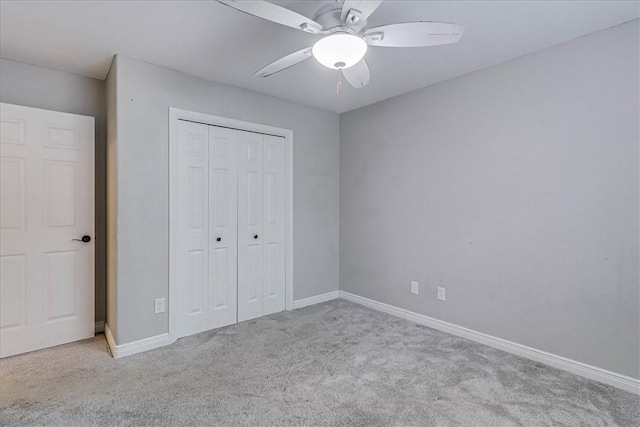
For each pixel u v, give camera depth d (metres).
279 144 3.46
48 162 2.54
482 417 1.77
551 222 2.31
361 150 3.71
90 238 2.72
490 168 2.63
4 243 2.37
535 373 2.22
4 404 1.84
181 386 2.05
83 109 2.79
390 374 2.21
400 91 3.19
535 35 2.15
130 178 2.47
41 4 1.81
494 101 2.60
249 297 3.26
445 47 2.30
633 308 1.99
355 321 3.21
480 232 2.70
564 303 2.26
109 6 1.84
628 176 2.00
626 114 2.01
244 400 1.91
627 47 2.00
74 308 2.66
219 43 2.27
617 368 2.05
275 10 1.43
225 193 3.08
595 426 1.70
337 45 1.55
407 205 3.24
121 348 2.44
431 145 3.03
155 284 2.61
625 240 2.02
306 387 2.05
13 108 2.40
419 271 3.15
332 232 3.93
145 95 2.55
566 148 2.24
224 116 3.00
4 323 2.38
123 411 1.79
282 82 2.97
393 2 1.78
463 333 2.82
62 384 2.05
